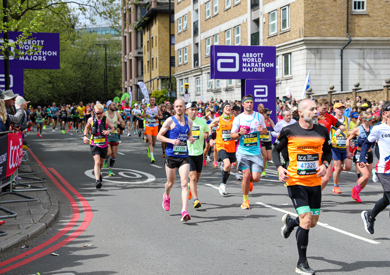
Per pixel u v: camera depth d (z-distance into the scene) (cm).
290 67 2817
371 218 612
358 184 856
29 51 1264
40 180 1077
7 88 1270
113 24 1858
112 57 8044
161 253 551
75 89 7356
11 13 1502
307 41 2638
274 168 1406
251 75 1577
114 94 8256
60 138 2588
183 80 4884
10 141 812
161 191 999
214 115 1540
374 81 2733
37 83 5225
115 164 1462
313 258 527
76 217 752
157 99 4566
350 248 567
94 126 1005
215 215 764
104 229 672
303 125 505
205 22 4188
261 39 3144
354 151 1046
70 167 1373
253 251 557
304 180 500
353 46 2694
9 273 484
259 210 801
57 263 516
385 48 2730
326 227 676
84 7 1792
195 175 809
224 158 915
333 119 942
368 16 2702
